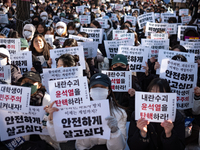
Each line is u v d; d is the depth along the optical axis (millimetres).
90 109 2461
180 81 3477
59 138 2490
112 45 5637
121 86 3955
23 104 2520
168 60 3564
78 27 9398
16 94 2523
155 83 2504
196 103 3357
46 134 2652
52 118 2488
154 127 2494
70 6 18953
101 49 6652
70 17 11242
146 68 4512
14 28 10203
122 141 2488
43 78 3418
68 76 3336
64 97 2441
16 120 2615
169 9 20094
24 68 4473
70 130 2473
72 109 2461
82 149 2688
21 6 8266
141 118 2303
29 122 2629
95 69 5219
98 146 2619
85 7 16016
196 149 3141
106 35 7422
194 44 5285
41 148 2602
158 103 2348
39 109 2582
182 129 2422
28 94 2516
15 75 3844
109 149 2506
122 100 3979
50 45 5836
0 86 2539
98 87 2627
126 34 6238
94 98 2623
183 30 6895
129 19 10539
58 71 3322
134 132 2480
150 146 2455
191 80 3436
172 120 2342
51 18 12555
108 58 5715
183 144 2412
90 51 5258
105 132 2457
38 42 4949
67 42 4625
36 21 8758
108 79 2693
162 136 2346
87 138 2635
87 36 6148
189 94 3436
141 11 15438
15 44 4598
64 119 2461
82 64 4395
